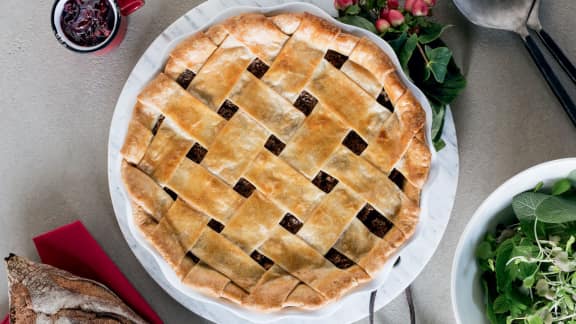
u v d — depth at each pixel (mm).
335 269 550
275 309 547
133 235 578
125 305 635
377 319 667
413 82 613
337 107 548
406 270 630
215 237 556
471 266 565
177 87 559
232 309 558
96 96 682
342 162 548
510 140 651
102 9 658
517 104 652
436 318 661
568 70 606
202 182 553
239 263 556
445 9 655
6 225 689
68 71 683
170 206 562
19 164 689
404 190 558
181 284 561
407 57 581
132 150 562
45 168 687
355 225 552
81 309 614
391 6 602
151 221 566
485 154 653
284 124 552
